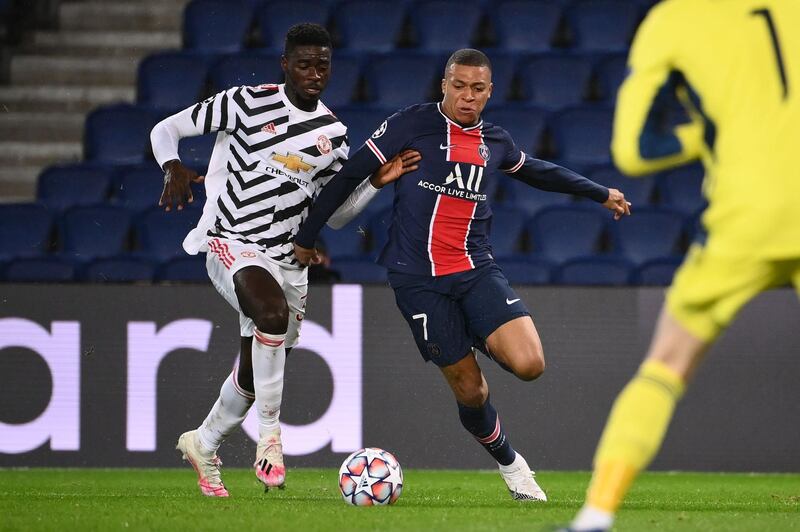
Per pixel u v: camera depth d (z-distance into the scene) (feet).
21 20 150.92
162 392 94.43
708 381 94.53
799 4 41.65
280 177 68.85
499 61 135.64
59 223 122.11
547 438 94.58
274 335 65.77
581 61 135.85
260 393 66.69
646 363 41.45
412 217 67.21
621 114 41.70
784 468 93.81
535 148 127.44
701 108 41.55
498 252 117.19
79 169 128.47
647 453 39.99
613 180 124.57
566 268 109.70
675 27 41.75
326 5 142.00
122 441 94.43
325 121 70.23
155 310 94.63
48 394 94.68
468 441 94.68
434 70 134.72
